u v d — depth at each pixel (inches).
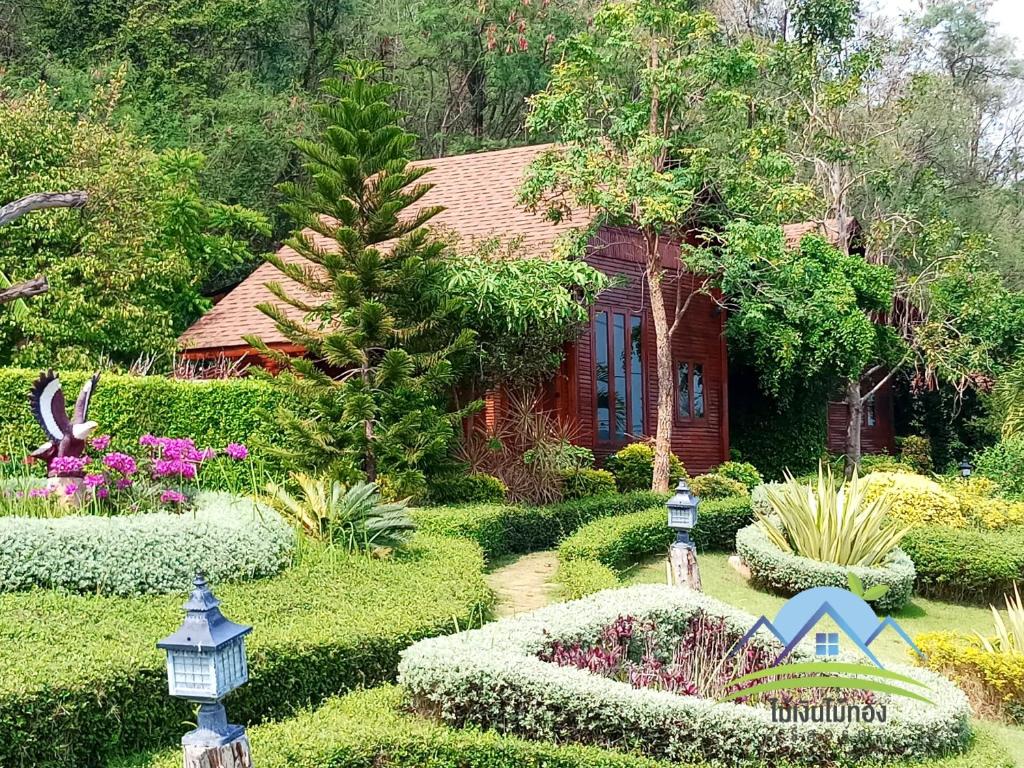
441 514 505.4
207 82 1157.7
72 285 686.5
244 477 574.2
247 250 983.0
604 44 727.7
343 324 560.1
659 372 678.5
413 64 1302.9
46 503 392.8
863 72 1052.5
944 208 1301.7
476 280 581.3
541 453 615.5
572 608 295.4
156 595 337.7
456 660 238.1
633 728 227.9
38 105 737.0
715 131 772.0
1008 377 893.2
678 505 390.0
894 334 958.4
